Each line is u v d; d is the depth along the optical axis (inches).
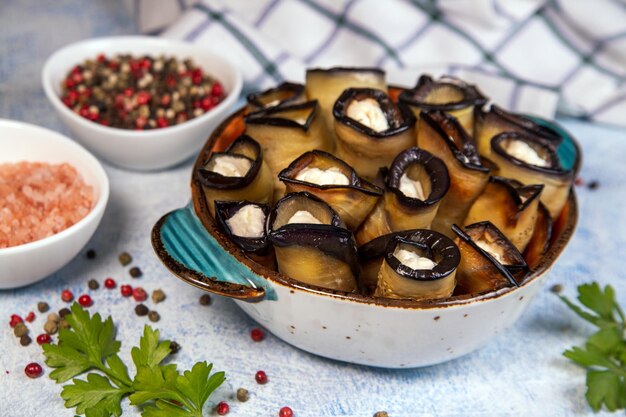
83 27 25.1
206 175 14.9
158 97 20.3
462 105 16.0
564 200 16.1
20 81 22.5
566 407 15.6
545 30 23.0
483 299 14.0
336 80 16.2
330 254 14.0
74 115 18.8
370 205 14.7
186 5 23.8
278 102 16.9
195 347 16.1
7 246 16.2
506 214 15.1
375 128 15.6
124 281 17.3
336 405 15.3
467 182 15.1
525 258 15.8
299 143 15.5
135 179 19.9
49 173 17.6
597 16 22.4
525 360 16.3
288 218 14.4
